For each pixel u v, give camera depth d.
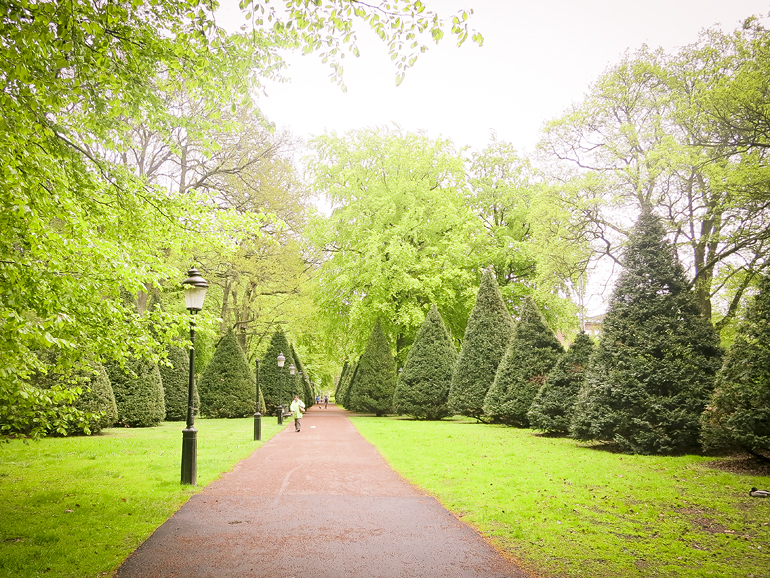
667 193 19.72
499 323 23.25
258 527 6.34
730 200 17.34
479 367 22.55
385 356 29.92
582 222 21.33
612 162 21.48
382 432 18.20
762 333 10.04
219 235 9.14
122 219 8.22
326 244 31.84
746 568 4.83
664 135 19.02
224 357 27.06
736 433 9.70
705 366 12.20
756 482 8.65
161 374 24.30
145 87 7.27
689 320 12.81
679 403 11.99
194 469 8.80
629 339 12.98
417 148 31.80
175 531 6.14
